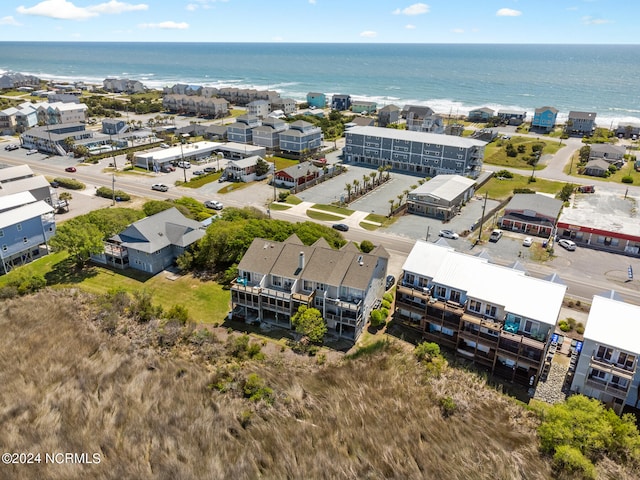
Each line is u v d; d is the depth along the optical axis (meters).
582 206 90.88
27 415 40.28
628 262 70.81
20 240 67.31
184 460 36.28
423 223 84.75
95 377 45.03
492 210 91.19
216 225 68.06
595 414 36.28
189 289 61.31
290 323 53.34
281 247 55.34
